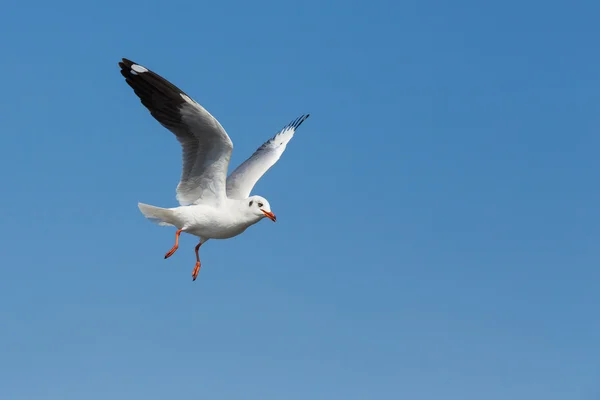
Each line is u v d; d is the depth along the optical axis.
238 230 14.70
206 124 13.70
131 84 13.87
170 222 14.46
